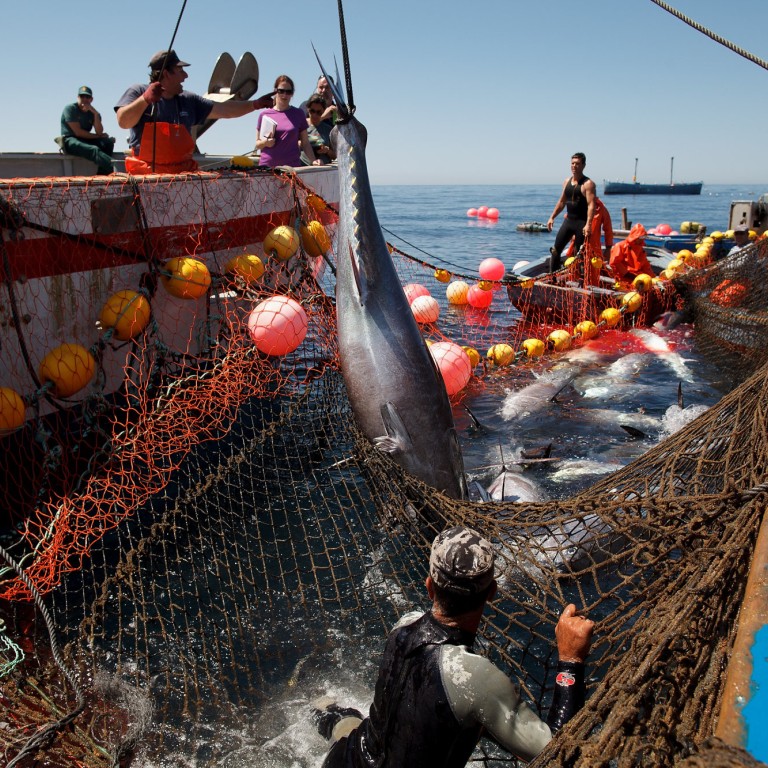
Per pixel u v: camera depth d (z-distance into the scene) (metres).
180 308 7.02
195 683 4.07
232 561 5.17
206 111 7.91
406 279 17.58
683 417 8.05
